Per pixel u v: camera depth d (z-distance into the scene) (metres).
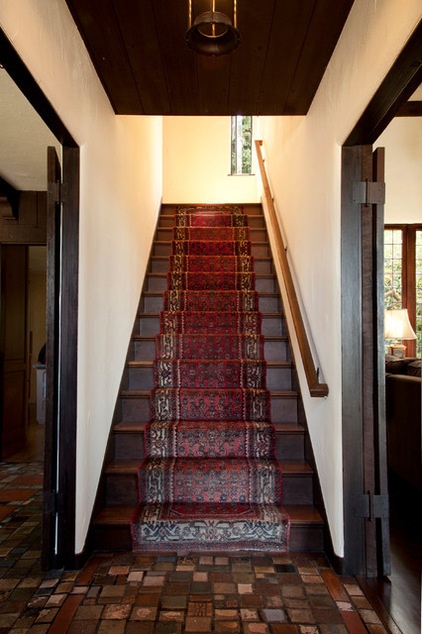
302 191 2.56
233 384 2.88
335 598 1.64
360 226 1.85
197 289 3.69
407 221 5.62
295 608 1.58
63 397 1.86
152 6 1.61
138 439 2.46
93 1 1.59
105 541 2.02
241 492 2.26
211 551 2.00
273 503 2.24
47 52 1.45
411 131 5.17
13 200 3.69
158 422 2.59
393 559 1.94
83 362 1.90
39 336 6.78
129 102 2.31
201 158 5.44
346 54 1.71
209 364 2.88
